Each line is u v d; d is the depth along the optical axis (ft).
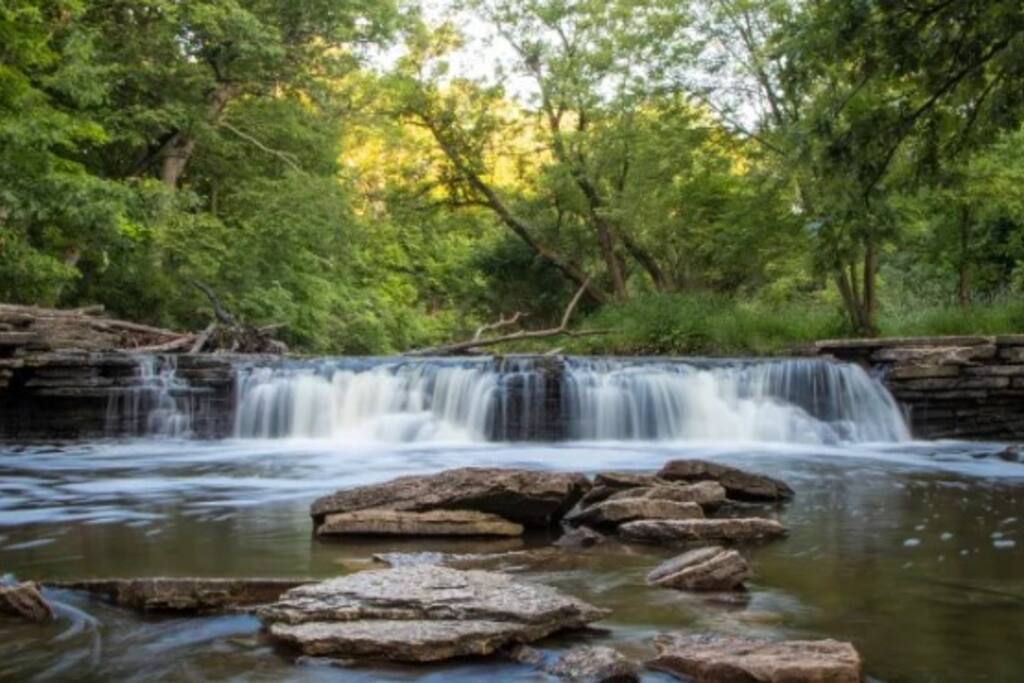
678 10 77.56
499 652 12.66
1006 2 34.81
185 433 54.13
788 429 53.31
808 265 57.16
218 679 11.73
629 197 90.27
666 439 53.83
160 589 15.12
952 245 79.87
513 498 22.89
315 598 13.99
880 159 39.34
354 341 112.57
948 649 12.84
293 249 92.12
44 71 67.97
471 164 98.94
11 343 51.52
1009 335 53.67
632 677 11.71
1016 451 43.32
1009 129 38.55
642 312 84.99
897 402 54.08
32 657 12.63
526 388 54.03
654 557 19.49
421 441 53.21
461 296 126.00
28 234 67.41
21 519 24.62
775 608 15.10
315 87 89.61
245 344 71.77
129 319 83.15
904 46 36.55
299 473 36.52
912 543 20.99
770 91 72.74
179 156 88.17
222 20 76.64
